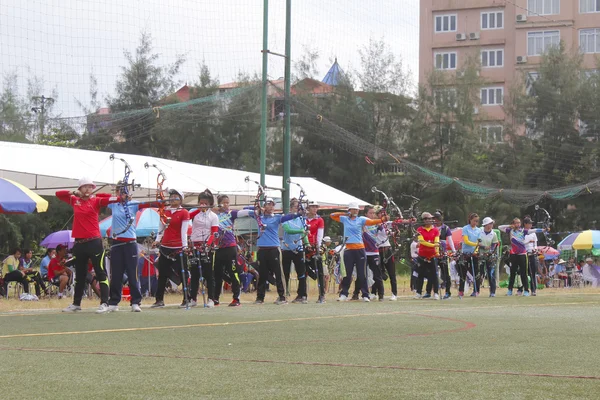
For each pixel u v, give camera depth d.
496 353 7.14
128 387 5.38
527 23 59.38
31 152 23.19
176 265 14.68
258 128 50.84
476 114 50.53
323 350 7.36
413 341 8.14
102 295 12.98
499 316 11.76
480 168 46.69
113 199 13.12
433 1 61.72
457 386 5.39
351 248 17.52
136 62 48.72
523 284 20.25
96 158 24.16
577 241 29.36
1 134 35.81
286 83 24.36
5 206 18.89
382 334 8.91
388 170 50.12
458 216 45.91
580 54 50.53
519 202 36.03
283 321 10.77
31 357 6.87
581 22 58.75
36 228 43.59
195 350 7.38
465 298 18.77
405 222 18.84
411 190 48.28
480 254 19.84
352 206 17.59
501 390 5.25
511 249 20.34
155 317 11.67
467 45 60.88
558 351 7.29
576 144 46.38
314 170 50.56
